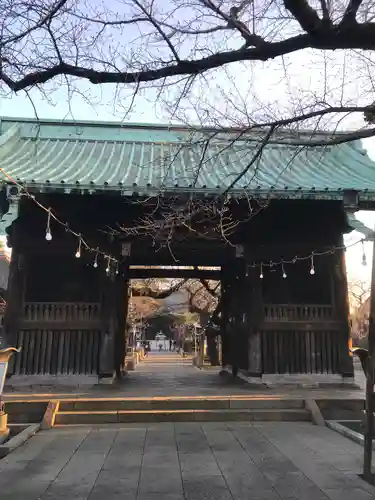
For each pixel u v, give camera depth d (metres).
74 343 11.78
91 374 11.66
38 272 12.04
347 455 6.43
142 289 23.27
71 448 6.92
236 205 12.24
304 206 12.48
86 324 11.84
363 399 9.56
